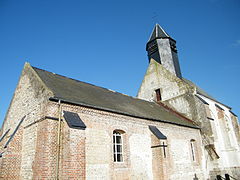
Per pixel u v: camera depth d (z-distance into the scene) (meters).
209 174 16.33
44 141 8.23
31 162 8.87
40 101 9.54
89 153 9.48
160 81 22.53
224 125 20.69
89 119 10.09
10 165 9.32
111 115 11.25
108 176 9.88
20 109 11.43
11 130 11.82
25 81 11.80
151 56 24.42
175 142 14.64
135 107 14.82
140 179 11.35
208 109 18.44
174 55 23.69
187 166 14.66
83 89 13.40
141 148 12.16
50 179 7.87
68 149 8.15
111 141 10.70
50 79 11.91
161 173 11.86
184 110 19.41
